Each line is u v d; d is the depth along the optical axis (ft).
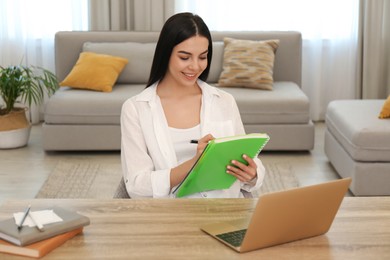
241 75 19.31
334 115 16.98
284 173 17.15
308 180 16.75
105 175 17.01
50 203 8.27
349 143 15.20
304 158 18.47
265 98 18.34
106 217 7.84
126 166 9.18
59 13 21.44
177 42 8.84
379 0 21.38
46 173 17.20
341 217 7.89
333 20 21.85
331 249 7.04
